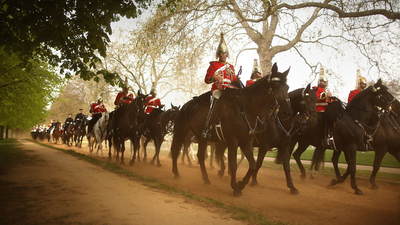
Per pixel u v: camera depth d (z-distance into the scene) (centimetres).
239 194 595
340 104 781
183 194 557
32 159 1089
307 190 725
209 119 632
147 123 1194
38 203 435
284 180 877
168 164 1227
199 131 691
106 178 685
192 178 827
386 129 761
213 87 662
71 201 452
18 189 532
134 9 655
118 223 356
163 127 1168
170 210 432
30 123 2791
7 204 425
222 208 470
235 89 604
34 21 621
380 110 792
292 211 511
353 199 632
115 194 516
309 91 678
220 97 614
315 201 600
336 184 758
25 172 748
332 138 766
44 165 905
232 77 659
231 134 589
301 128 826
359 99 779
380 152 763
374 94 755
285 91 546
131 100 1145
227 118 593
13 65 1258
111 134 1245
